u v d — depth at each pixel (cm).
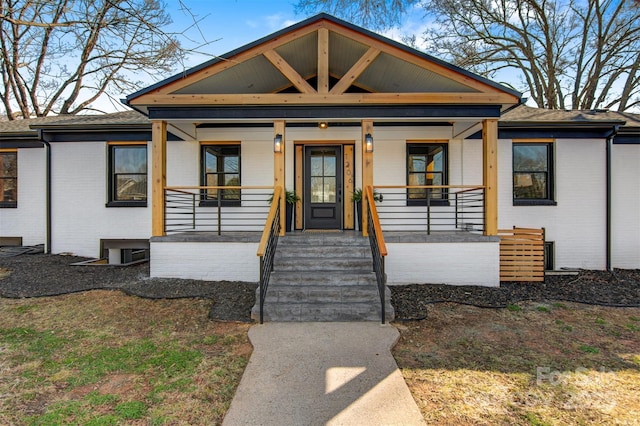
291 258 577
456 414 262
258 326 436
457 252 619
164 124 639
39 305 498
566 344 391
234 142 822
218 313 475
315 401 276
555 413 264
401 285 609
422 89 717
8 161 907
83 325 434
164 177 639
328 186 822
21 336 401
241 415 258
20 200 889
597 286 630
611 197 808
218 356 359
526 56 1580
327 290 491
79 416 259
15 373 321
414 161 820
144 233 843
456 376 320
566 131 803
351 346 378
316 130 805
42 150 889
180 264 629
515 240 647
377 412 263
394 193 788
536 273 646
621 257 812
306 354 359
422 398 283
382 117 621
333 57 711
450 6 1391
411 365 340
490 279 616
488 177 625
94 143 852
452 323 450
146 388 299
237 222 816
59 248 855
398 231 735
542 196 819
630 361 351
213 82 667
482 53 1617
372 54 607
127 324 439
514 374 324
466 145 804
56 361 345
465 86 636
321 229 809
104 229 848
